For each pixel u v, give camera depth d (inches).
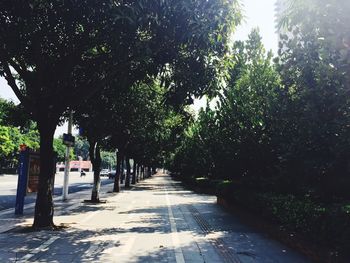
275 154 559.2
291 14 319.6
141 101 780.0
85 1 357.1
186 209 735.7
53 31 391.9
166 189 1483.8
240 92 604.7
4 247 345.4
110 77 467.2
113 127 778.2
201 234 451.2
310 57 325.1
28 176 578.2
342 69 267.0
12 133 2716.5
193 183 1454.2
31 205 716.7
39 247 349.1
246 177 629.9
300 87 355.6
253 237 434.9
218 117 649.0
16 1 343.0
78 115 687.1
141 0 334.0
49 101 460.8
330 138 331.9
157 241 400.5
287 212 389.1
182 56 460.8
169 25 378.0
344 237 274.2
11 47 383.2
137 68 474.0
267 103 522.3
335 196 375.2
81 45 423.8
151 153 1712.6
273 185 531.2
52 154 465.1
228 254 344.5
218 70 478.9
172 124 1016.9
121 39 385.7
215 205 821.2
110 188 1461.6
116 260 311.0
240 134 590.9
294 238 368.2
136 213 651.5
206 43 407.5
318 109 328.2
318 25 267.1
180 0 351.6
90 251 340.8
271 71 567.5
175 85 480.4
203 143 1074.1
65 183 857.5
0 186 1285.7
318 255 314.0
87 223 514.9
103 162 5615.2
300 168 378.3
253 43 645.3
